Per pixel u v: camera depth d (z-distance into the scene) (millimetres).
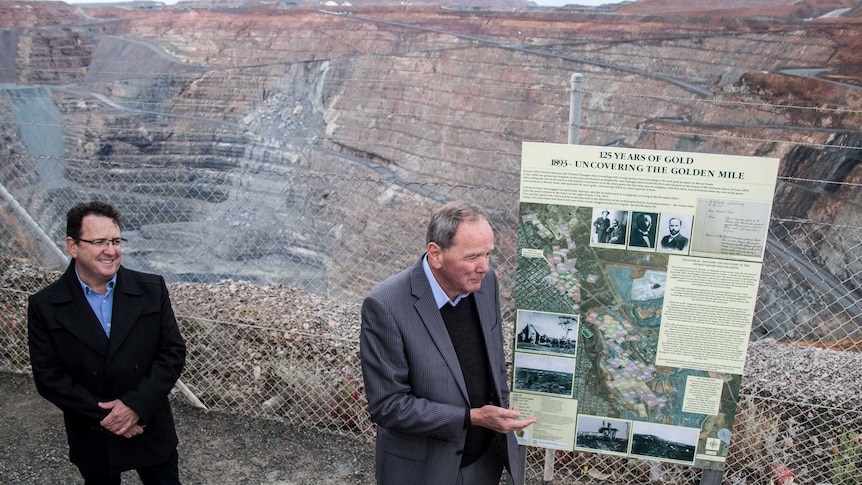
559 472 3248
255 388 3932
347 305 5180
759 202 1996
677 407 2244
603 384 2275
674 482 3182
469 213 1799
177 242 10172
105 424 2119
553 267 2197
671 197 2051
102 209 2113
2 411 3693
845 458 3262
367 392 1934
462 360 1993
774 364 4395
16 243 6242
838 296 7992
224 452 3322
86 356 2150
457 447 1928
